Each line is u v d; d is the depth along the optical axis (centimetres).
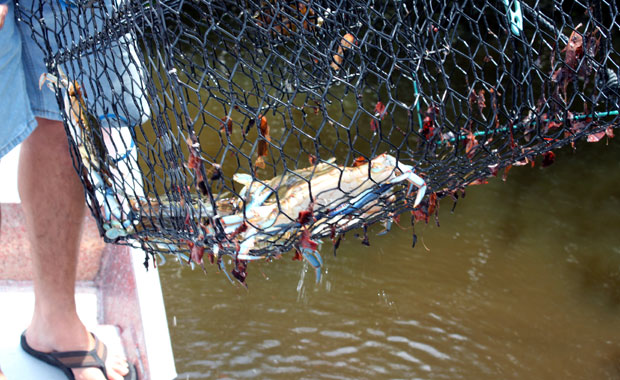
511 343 470
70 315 170
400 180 118
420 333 476
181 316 466
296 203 123
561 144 124
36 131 156
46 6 148
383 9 114
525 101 119
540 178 650
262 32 118
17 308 198
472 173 130
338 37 109
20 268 209
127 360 181
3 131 145
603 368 448
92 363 169
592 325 486
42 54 151
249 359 437
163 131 109
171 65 95
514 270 538
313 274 519
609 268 536
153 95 103
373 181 111
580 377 441
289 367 436
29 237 163
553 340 476
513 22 114
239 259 124
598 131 122
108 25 113
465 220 593
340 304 495
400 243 564
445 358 452
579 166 670
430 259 547
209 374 423
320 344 457
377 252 550
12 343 177
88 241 207
